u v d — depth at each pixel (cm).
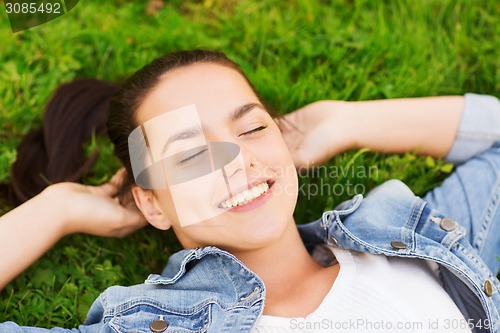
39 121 325
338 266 238
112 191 284
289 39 340
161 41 342
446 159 296
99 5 357
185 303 230
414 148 294
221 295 231
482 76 330
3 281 250
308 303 228
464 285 239
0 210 296
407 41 335
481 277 235
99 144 314
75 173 301
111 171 308
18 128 322
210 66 246
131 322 227
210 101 233
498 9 346
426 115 289
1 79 327
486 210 266
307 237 266
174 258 247
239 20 352
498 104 292
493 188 270
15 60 334
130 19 355
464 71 332
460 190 272
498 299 237
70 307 267
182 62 247
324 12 352
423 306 222
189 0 368
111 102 262
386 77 328
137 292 234
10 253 250
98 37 342
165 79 243
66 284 271
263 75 324
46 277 277
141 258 291
